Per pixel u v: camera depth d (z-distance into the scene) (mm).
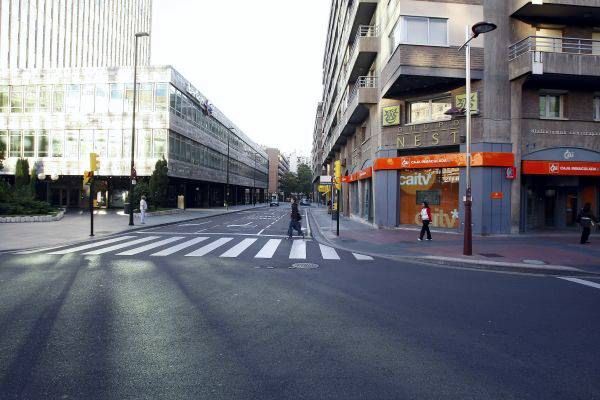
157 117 36719
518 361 4246
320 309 6164
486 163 17188
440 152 19797
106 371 3877
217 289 7410
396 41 18297
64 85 37438
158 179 33594
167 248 13156
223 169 58781
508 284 8344
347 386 3611
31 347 4480
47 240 14742
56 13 52250
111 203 41875
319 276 8805
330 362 4148
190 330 5113
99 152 36969
